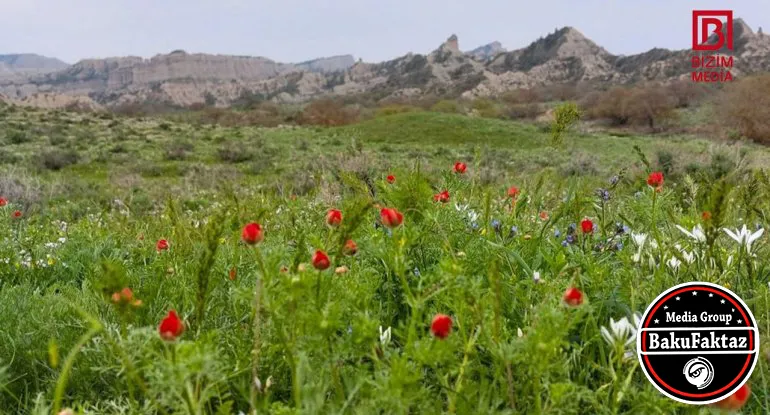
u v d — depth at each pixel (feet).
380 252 7.23
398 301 8.11
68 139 137.90
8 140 128.77
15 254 14.32
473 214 10.74
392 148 140.77
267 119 294.25
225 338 6.89
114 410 5.86
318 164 44.62
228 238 11.41
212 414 5.45
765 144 165.27
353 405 5.00
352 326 5.57
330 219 6.77
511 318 7.10
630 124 260.21
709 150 49.01
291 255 8.27
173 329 4.35
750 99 169.27
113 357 6.10
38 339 7.75
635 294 7.26
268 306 5.00
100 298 8.27
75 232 19.75
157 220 19.11
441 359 4.75
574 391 4.91
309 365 5.26
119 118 228.22
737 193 10.44
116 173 85.51
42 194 47.29
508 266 8.93
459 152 122.93
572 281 6.44
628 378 5.14
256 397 5.27
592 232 9.79
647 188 10.19
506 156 113.80
